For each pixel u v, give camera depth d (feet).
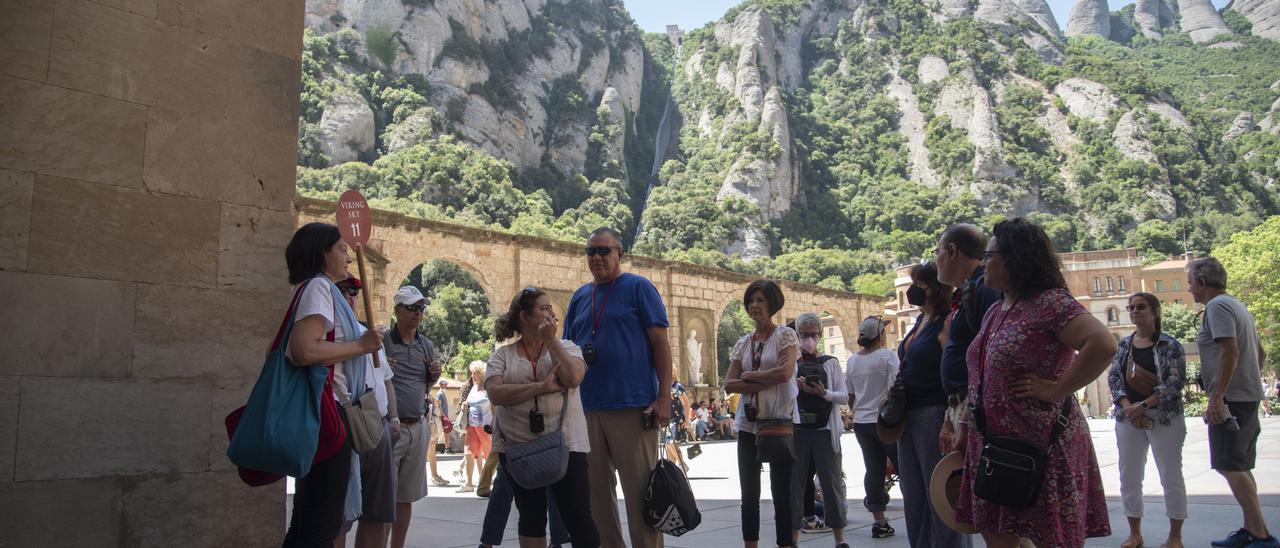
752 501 19.06
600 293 17.53
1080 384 10.73
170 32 15.24
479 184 309.83
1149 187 418.31
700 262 346.33
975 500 11.69
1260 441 54.65
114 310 14.06
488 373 16.05
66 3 14.07
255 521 15.47
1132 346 21.11
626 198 396.37
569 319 18.12
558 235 300.40
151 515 14.20
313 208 81.51
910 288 17.03
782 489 18.88
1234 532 19.86
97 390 13.78
